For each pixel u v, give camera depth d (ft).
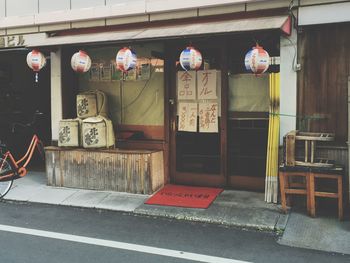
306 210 22.30
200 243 18.70
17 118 38.63
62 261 16.65
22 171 27.81
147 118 29.09
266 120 26.04
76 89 31.01
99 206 24.17
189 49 23.07
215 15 25.23
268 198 23.72
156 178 26.61
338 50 22.31
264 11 23.84
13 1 32.12
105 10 28.32
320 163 21.27
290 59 23.00
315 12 22.22
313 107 22.90
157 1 26.58
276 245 18.48
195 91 27.50
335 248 18.04
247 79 26.32
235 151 26.91
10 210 24.17
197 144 27.81
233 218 21.49
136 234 19.89
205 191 26.37
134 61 24.47
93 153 27.20
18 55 37.91
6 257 17.06
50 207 24.79
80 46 28.04
